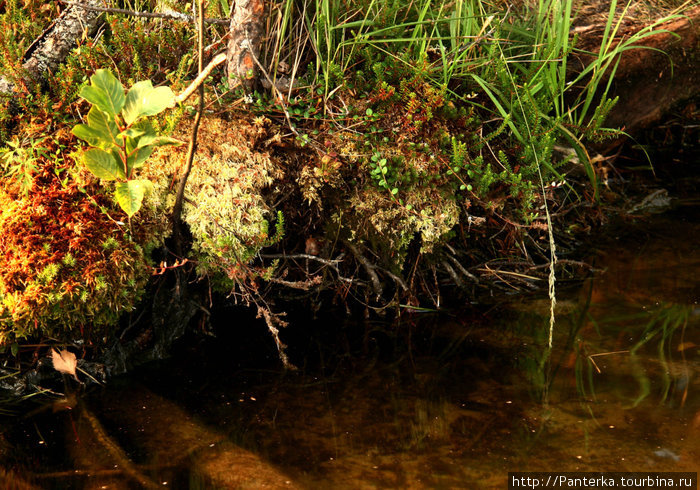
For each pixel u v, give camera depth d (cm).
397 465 136
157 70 174
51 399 154
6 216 152
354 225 175
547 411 146
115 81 146
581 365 158
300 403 151
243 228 162
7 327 155
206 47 169
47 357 160
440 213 173
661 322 169
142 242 159
